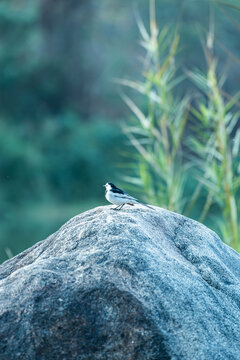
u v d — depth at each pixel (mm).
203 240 8625
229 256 8914
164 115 14891
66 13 62781
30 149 56812
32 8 62375
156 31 15148
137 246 7512
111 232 7730
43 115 64562
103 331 6879
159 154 14859
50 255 7887
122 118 59031
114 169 55406
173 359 6668
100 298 7016
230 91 51000
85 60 63344
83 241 7781
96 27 62719
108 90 60938
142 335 6770
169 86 15086
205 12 51938
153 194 14484
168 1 53375
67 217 45844
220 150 14039
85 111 65062
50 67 63750
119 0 60719
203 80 14414
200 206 29484
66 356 6848
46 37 63781
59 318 6969
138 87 15539
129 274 7199
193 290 7398
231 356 6977
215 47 51344
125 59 60438
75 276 7273
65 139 59688
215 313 7332
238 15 52000
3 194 52250
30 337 6922
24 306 7102
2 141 55000
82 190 55906
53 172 56156
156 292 7082
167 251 7941
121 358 6762
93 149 56906
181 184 14672
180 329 6898
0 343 6945
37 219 45031
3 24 61344
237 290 7895
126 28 60562
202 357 6781
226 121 14141
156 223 8516
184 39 50625
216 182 13984
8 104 63656
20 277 7398
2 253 26359
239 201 14234
